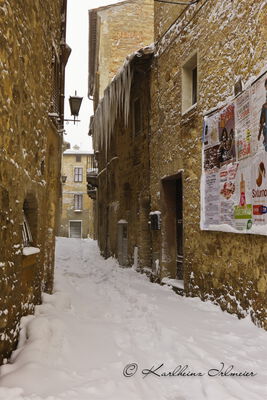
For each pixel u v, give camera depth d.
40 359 3.48
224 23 5.84
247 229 4.90
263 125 4.49
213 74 6.20
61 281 8.74
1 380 3.01
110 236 15.21
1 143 3.21
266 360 3.71
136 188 11.12
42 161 5.70
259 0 4.80
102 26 16.25
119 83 11.20
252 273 4.85
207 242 6.26
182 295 7.25
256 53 4.83
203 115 6.42
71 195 39.75
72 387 3.04
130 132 11.88
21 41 3.87
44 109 5.77
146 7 16.58
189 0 7.38
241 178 5.11
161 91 8.94
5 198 3.36
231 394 2.96
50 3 6.18
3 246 3.31
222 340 4.32
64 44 8.65
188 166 7.19
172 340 4.30
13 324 3.78
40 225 5.73
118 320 5.58
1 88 3.17
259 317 4.62
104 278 10.44
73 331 4.62
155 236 9.13
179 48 7.83
